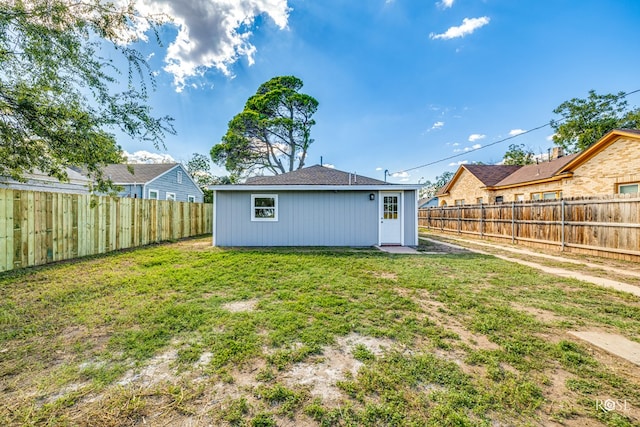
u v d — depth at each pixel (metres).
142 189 16.03
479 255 7.72
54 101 4.78
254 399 1.92
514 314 3.41
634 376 2.21
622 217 6.99
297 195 10.06
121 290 4.30
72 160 5.05
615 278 5.24
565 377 2.19
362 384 2.08
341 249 9.06
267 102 21.14
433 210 18.05
